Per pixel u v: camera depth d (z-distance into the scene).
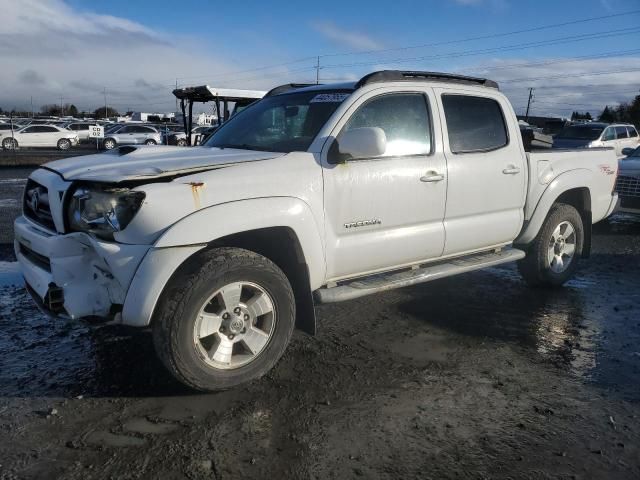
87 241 3.18
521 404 3.38
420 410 3.28
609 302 5.49
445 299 5.46
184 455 2.77
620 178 9.77
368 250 4.04
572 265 5.92
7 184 14.91
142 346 4.12
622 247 8.38
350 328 4.61
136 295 3.06
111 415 3.14
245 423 3.08
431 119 4.45
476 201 4.72
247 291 3.51
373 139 3.54
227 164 3.46
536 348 4.27
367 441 2.94
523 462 2.79
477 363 3.96
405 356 4.05
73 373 3.68
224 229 3.23
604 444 2.97
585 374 3.83
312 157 3.74
